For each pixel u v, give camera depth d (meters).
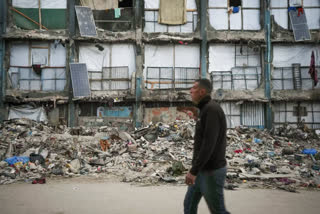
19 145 9.12
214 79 13.87
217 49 13.96
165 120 13.63
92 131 12.55
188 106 13.70
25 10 13.62
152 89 13.77
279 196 4.57
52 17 13.69
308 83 13.80
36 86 13.61
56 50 13.75
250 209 3.57
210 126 1.91
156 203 3.86
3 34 13.24
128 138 10.59
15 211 3.40
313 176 6.68
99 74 13.86
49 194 4.55
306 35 13.52
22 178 6.40
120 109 13.72
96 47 13.86
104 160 8.41
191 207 2.30
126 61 13.89
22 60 13.63
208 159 1.91
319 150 10.58
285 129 13.09
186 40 13.59
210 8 14.06
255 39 13.57
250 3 14.06
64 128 12.85
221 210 2.00
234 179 6.18
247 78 13.82
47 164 7.77
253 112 13.86
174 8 13.99
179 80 13.86
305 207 3.80
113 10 13.89
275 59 13.97
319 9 13.95
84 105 13.70
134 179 6.29
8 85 13.39
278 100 13.59
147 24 14.03
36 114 13.36
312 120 13.77
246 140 11.40
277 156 9.24
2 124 12.30
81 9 13.59
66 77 13.53
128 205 3.73
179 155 9.02
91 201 3.99
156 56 13.94
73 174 6.99
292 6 13.94
